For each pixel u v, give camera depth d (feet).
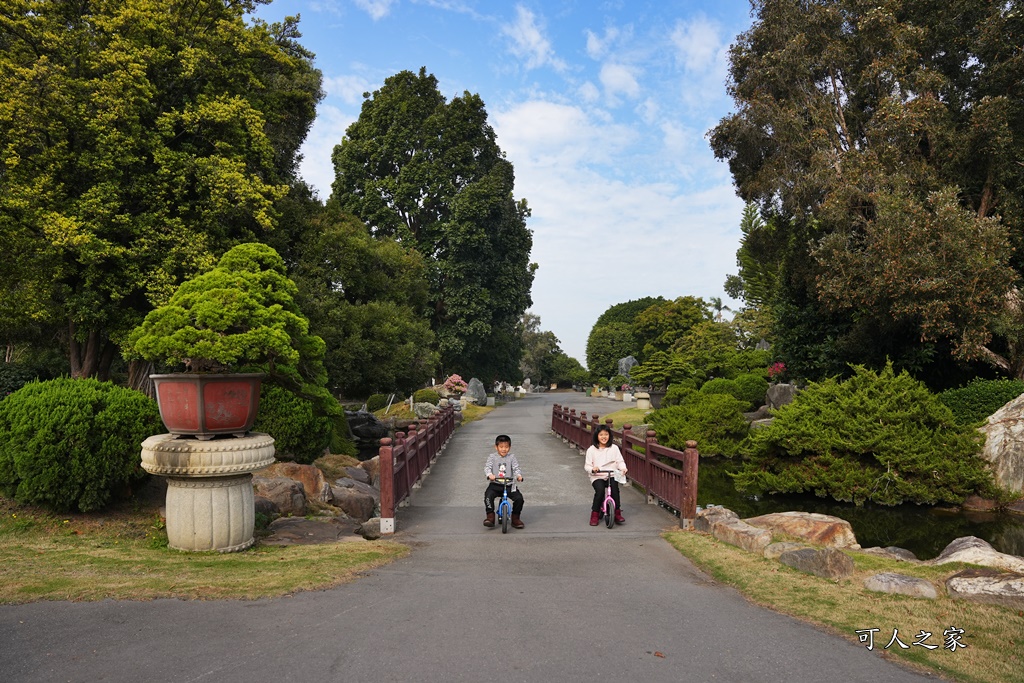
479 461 54.95
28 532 23.17
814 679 12.46
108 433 25.48
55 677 11.85
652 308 236.02
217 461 22.34
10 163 39.88
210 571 19.63
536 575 21.09
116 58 43.80
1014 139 58.75
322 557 22.45
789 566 21.76
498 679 12.17
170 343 22.61
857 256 57.16
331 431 49.24
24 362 61.72
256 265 27.73
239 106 50.31
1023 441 41.09
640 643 14.37
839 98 72.69
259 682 11.83
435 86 149.07
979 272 48.49
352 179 145.69
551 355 293.02
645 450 37.37
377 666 12.71
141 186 45.60
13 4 42.24
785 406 48.34
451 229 137.69
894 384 45.42
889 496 41.19
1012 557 21.17
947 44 63.72
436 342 143.84
